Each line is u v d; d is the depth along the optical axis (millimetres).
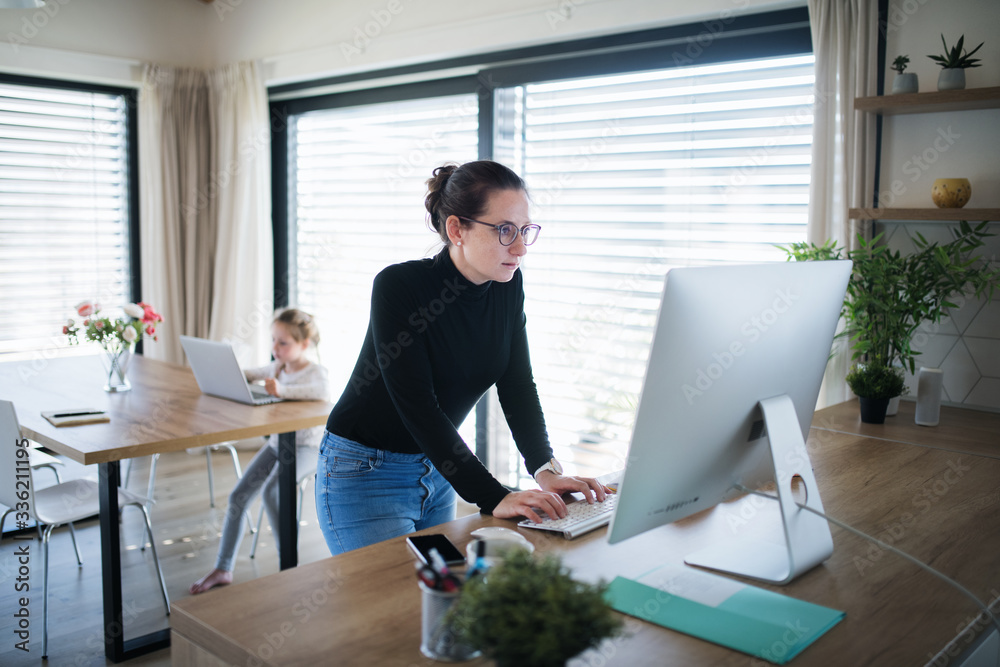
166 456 4645
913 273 2287
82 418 2695
